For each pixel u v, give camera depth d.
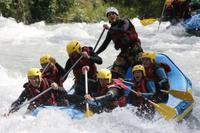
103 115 11.22
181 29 26.64
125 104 11.88
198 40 24.95
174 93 12.55
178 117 11.80
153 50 22.33
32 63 19.00
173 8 27.17
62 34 26.47
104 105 11.70
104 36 26.55
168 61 13.79
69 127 10.60
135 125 11.02
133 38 13.20
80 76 12.36
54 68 12.09
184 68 18.72
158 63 13.03
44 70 11.98
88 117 11.08
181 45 23.78
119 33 13.16
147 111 11.67
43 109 11.24
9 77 16.47
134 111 11.63
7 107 12.70
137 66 12.11
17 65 18.53
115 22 13.30
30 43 23.52
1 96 13.70
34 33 26.55
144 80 12.14
